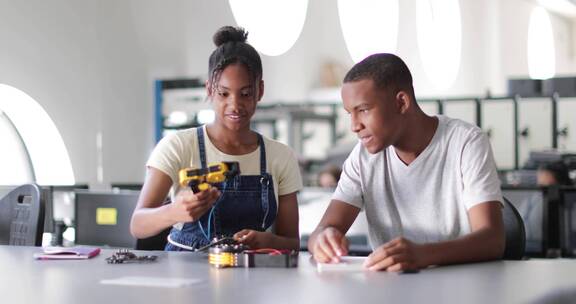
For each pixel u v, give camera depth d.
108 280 1.31
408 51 9.78
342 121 8.27
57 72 4.83
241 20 6.92
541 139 6.51
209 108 5.48
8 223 2.18
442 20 10.53
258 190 1.94
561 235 3.34
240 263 1.47
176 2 6.00
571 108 6.91
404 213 1.82
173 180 1.92
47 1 4.73
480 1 11.42
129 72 5.50
